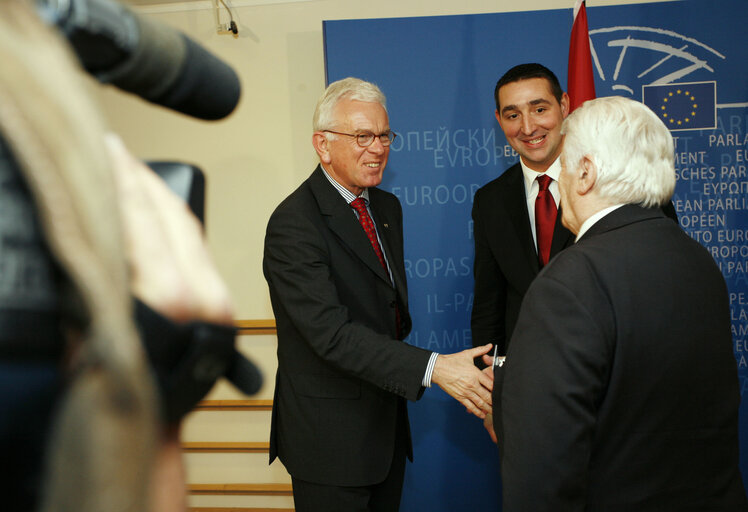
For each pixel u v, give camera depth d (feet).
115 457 0.66
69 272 0.65
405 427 6.94
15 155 0.65
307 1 9.71
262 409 10.20
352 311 6.17
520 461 3.50
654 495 3.49
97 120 0.76
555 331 3.52
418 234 9.26
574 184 4.15
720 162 8.94
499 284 7.81
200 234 1.10
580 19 7.68
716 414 3.58
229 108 1.61
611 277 3.56
